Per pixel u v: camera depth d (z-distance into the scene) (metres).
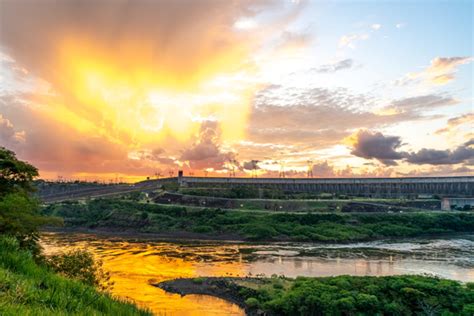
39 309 6.62
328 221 139.38
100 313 8.30
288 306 42.28
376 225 135.88
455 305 37.50
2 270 8.16
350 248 103.75
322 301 40.09
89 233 138.88
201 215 150.50
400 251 97.25
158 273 69.31
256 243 115.94
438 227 139.00
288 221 139.75
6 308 6.05
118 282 62.16
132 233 137.12
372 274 68.75
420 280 43.91
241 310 47.56
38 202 38.47
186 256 89.38
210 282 59.38
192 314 45.88
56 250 92.31
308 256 89.81
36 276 9.16
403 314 38.22
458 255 90.12
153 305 49.25
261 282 56.44
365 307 39.03
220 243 115.88
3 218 27.00
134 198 188.75
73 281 9.74
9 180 34.56
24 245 26.94
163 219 146.62
